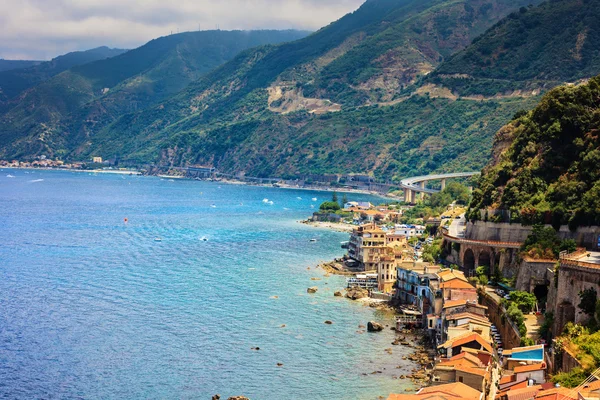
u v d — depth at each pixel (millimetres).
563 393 128625
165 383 172250
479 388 146250
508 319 193250
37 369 180875
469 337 173375
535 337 181125
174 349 195500
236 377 175875
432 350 195500
